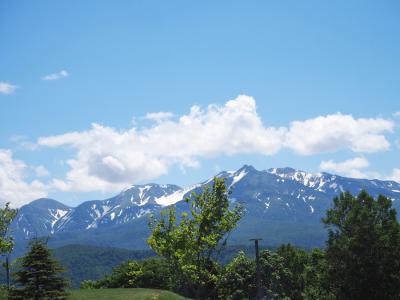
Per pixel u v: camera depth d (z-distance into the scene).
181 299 54.72
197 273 43.59
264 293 95.69
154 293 55.66
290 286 99.50
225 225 42.53
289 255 105.50
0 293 48.69
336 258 61.25
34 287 47.53
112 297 53.44
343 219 63.53
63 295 48.72
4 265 48.44
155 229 44.09
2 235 48.12
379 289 58.62
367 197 63.62
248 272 96.06
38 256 48.78
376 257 59.06
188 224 43.78
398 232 59.31
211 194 43.28
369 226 59.38
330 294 63.47
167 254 43.88
